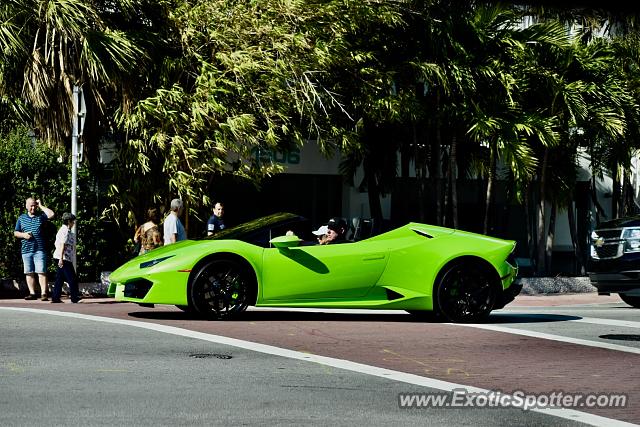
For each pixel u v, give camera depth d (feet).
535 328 44.52
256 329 41.65
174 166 68.28
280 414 25.57
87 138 70.23
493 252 46.73
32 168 68.03
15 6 64.03
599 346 39.06
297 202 86.63
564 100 77.30
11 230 67.51
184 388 28.71
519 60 78.07
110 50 64.80
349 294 45.52
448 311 46.11
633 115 81.10
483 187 92.84
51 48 64.64
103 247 70.74
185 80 71.51
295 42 69.77
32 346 35.81
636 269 57.52
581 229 97.91
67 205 68.80
